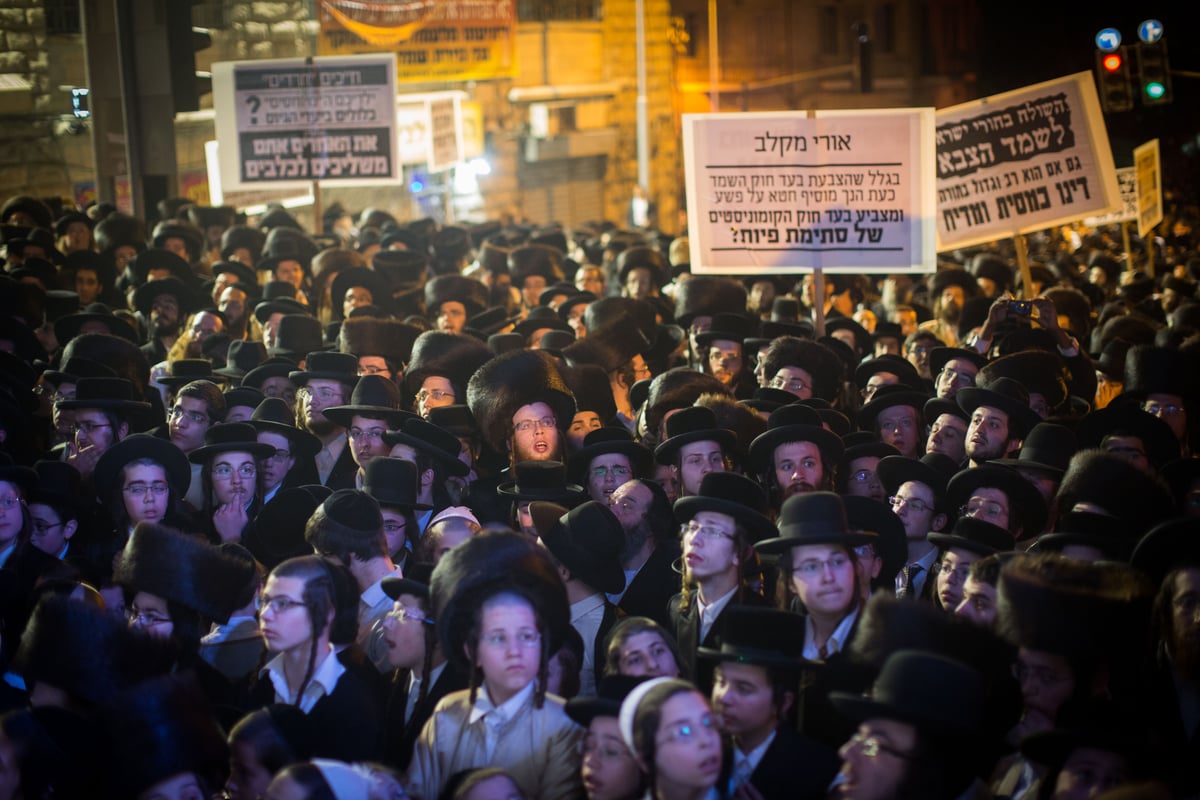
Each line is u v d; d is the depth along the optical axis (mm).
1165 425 7340
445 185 26062
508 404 7891
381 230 19312
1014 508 6621
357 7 28500
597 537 6180
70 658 4840
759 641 4660
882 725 4125
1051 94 11508
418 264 14625
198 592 5645
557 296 13094
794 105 55312
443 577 4781
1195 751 4273
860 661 4684
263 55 27516
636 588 6590
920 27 60156
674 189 47531
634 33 46906
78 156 23469
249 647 5980
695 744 4055
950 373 8852
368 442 7945
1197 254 23203
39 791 4398
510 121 42688
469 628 4746
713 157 10133
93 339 8992
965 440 7762
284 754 4754
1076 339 10508
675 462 7168
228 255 15883
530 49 43656
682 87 56312
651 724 4086
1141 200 17484
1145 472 6348
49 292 11914
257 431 7801
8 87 22797
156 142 17172
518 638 4676
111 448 7078
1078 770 4148
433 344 9047
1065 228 30891
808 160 10078
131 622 5676
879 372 9383
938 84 60500
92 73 17688
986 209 11719
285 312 11375
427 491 7473
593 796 4406
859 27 29516
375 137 16469
